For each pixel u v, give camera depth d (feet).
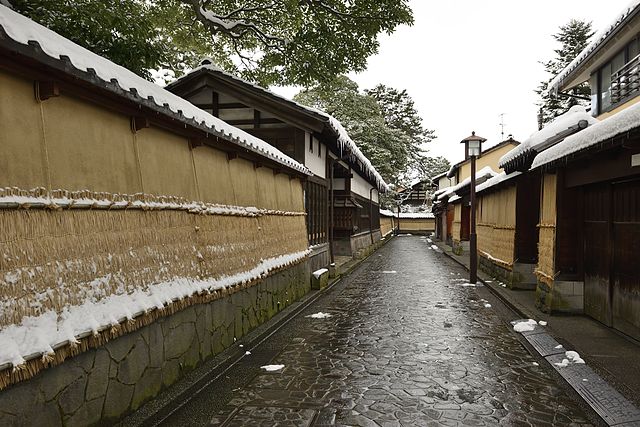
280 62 45.68
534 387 19.10
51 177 11.89
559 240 31.14
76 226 12.60
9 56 9.97
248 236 26.58
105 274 13.66
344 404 17.30
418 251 104.68
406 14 38.01
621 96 41.57
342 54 42.04
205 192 21.50
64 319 11.69
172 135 18.89
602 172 24.90
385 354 23.86
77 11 27.07
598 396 17.01
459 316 33.50
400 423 15.66
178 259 18.33
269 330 27.89
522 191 42.50
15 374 9.93
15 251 10.43
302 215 41.55
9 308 10.07
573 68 48.39
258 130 46.14
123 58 30.19
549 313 31.30
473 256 50.98
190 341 19.27
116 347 14.07
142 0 39.83
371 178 84.12
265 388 18.93
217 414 16.31
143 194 16.25
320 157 54.85
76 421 12.17
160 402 15.92
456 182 139.03
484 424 15.60
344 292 45.39
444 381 19.80
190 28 45.24
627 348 23.00
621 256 25.66
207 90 46.96
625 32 37.93
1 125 10.41
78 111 13.23
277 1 41.24
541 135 32.55
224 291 22.21
